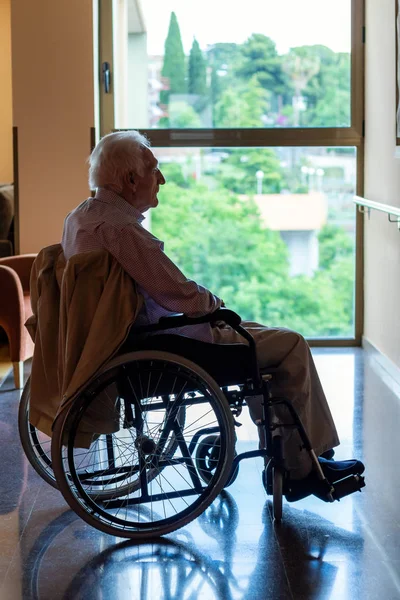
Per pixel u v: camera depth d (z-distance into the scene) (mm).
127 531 2727
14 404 4480
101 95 5754
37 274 2932
